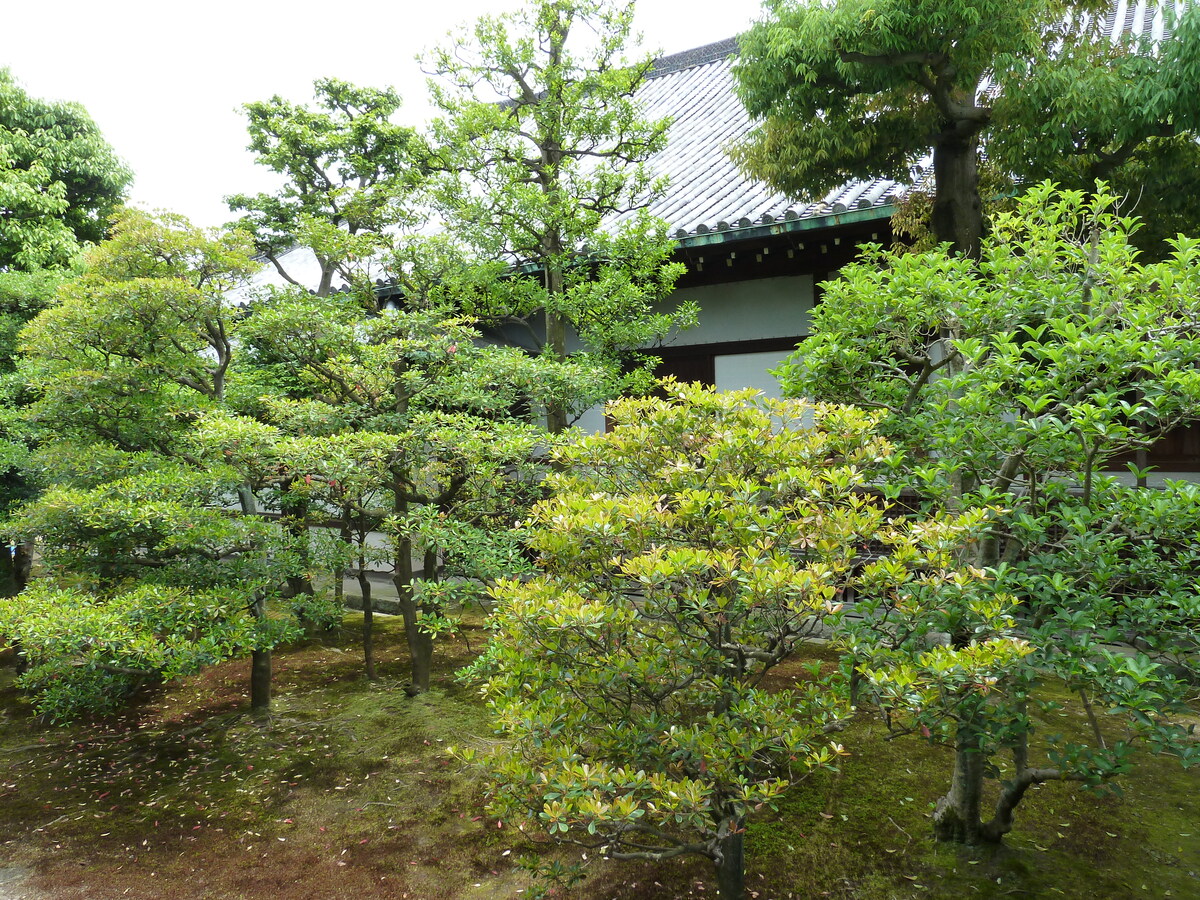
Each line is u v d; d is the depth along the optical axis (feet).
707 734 10.56
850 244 25.50
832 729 10.49
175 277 19.93
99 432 21.42
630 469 12.37
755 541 9.77
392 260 24.68
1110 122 17.07
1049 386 11.03
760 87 19.70
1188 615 11.19
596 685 10.80
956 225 20.44
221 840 15.79
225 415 19.43
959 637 13.07
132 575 21.13
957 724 10.74
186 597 18.39
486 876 13.99
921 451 14.01
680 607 10.75
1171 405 10.00
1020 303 12.18
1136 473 11.77
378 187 28.37
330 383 21.95
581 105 25.36
